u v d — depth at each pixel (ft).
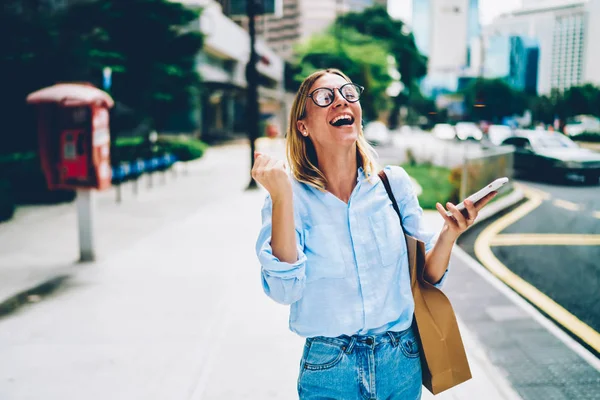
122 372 11.13
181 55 56.44
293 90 216.54
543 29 120.26
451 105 105.70
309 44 139.85
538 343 12.58
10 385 10.58
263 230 4.76
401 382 5.23
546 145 49.42
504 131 82.99
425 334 5.37
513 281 18.48
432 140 126.11
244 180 51.44
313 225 4.90
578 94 118.83
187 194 41.11
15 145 46.52
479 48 102.01
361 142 5.35
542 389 10.35
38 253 22.02
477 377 10.85
